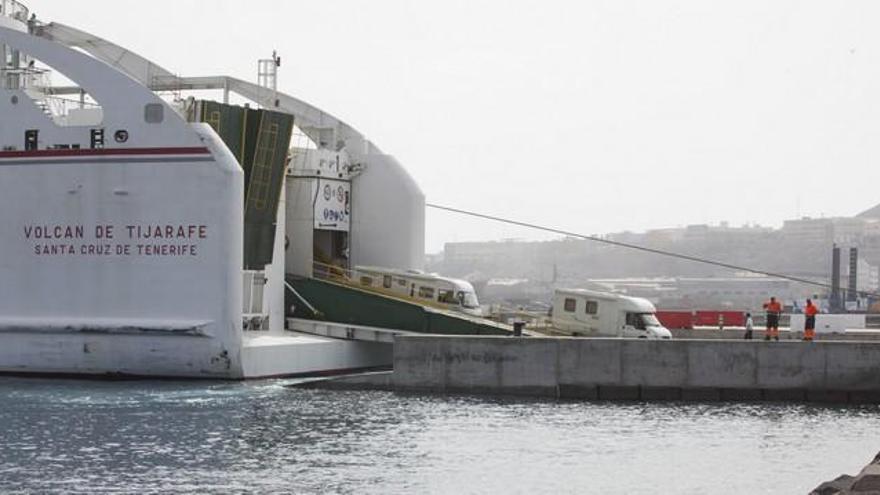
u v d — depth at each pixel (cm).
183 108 5712
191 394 5112
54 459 3622
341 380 5447
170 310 5359
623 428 4416
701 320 10162
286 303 6544
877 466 2756
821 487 2777
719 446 4016
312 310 6494
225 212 5291
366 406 4903
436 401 5128
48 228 5488
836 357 5272
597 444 4031
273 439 4025
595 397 5334
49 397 4972
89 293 5453
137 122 5369
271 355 5662
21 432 4116
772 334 6438
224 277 5300
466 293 6706
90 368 5475
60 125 5469
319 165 6781
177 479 3334
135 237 5388
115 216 5406
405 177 7112
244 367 5475
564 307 6831
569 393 5338
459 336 5428
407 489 3247
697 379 5306
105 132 5409
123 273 5406
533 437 4172
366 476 3416
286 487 3247
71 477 3356
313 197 6725
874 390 5231
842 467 3638
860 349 5256
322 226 6812
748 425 4528
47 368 5506
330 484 3297
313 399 5091
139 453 3728
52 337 5488
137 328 5356
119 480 3316
